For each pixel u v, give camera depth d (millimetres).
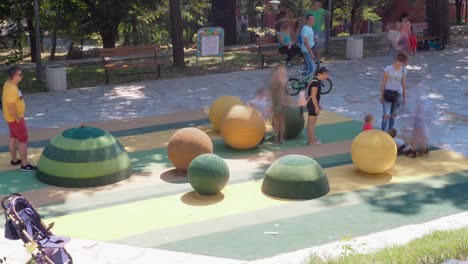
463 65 21656
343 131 14312
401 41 22984
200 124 15094
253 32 34000
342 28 39062
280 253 8258
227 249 8422
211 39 22125
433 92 17828
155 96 18078
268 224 9258
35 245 6723
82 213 9750
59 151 10992
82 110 16609
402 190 10625
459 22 36125
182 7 30172
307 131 13266
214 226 9203
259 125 12742
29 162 12312
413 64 21844
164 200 10266
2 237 8750
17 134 11570
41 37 26891
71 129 11367
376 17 33156
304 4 31391
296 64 22172
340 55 23953
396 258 7031
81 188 10844
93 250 8367
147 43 28719
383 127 13250
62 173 10859
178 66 21906
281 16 35156
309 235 8844
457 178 11188
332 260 7367
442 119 15086
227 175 10336
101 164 10938
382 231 8859
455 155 12461
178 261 7992
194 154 11266
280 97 13234
